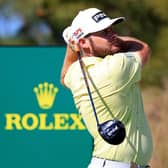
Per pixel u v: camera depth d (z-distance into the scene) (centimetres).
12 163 2031
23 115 2031
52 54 2023
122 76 1252
